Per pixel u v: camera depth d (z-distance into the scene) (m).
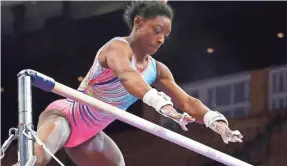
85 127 4.80
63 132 4.64
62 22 11.92
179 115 3.99
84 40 12.23
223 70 11.97
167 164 11.32
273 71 11.76
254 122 11.46
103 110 4.21
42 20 11.92
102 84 4.71
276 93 11.65
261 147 11.05
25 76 3.82
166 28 4.62
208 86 12.00
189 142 4.33
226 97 11.88
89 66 12.44
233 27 11.86
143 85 4.23
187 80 12.05
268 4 11.52
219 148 10.89
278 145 11.04
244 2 11.52
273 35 11.82
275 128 11.25
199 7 11.61
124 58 4.43
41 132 4.54
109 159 5.10
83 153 5.02
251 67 11.93
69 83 12.48
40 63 12.52
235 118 11.65
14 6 11.60
